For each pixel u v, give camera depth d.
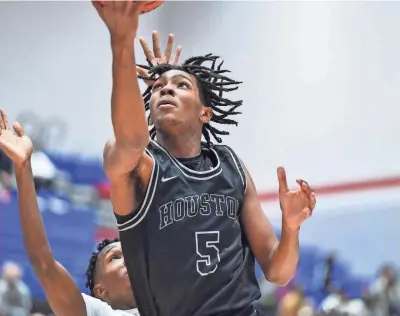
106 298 4.81
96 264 4.92
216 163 3.57
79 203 13.18
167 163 3.40
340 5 13.80
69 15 15.66
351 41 13.60
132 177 3.32
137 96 3.06
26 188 3.77
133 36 3.01
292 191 3.42
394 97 13.11
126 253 3.36
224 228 3.41
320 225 12.92
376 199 12.74
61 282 3.87
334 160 13.25
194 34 14.77
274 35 14.27
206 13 14.76
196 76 3.71
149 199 3.32
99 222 12.96
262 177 13.66
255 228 3.60
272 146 13.74
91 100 15.20
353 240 12.72
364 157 13.04
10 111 15.28
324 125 13.51
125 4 2.94
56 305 3.91
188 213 3.35
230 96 14.25
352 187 12.97
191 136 3.60
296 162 13.55
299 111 13.77
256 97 14.09
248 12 14.50
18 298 11.34
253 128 13.94
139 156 3.19
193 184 3.41
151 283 3.34
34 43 15.63
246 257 3.49
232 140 14.00
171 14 14.93
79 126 15.05
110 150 3.23
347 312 11.45
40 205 12.51
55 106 15.23
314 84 13.74
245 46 14.42
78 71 15.40
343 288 12.28
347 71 13.53
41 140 14.77
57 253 12.24
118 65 3.02
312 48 13.91
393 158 12.83
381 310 11.59
